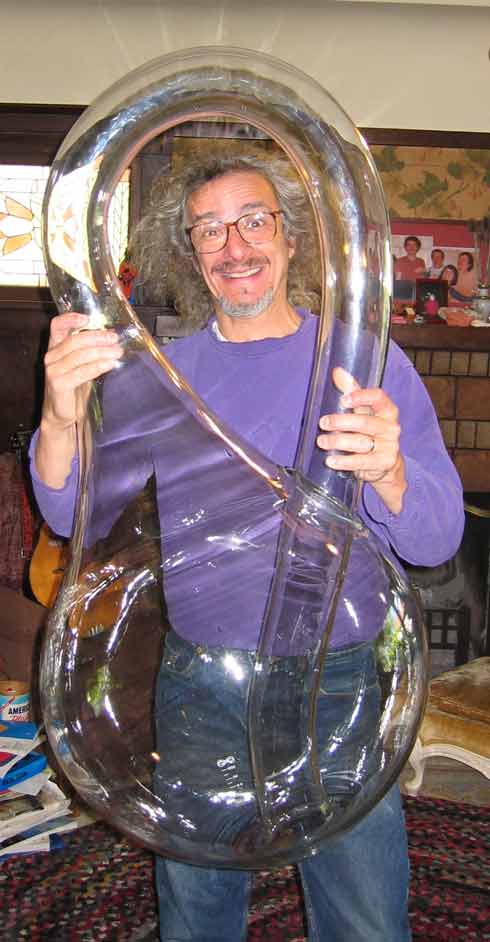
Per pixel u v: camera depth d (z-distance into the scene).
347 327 0.62
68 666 0.66
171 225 1.22
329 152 0.59
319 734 0.66
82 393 0.64
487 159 3.25
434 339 3.31
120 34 3.07
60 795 2.14
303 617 0.63
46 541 2.76
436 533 0.93
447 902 1.93
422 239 3.31
